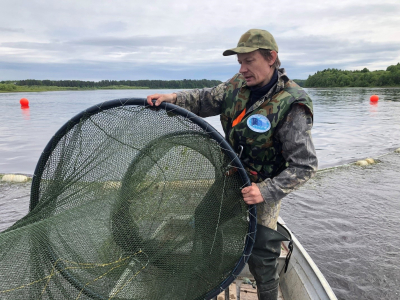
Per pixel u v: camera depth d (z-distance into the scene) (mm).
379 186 8047
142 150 2248
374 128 16875
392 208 6781
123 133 2279
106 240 2057
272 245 2412
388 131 15914
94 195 2176
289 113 2158
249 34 2148
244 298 2977
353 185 8133
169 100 2418
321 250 5301
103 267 1994
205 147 2168
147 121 2266
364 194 7516
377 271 4801
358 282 4598
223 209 2209
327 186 8070
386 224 6102
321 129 16688
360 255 5172
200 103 2619
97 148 2289
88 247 1990
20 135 14305
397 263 4969
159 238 2160
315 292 2633
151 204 2197
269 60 2186
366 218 6348
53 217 1989
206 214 2205
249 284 3211
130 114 2289
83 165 2268
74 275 1912
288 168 2156
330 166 10062
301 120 2133
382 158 10875
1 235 1741
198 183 2207
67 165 2279
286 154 2219
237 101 2430
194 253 2180
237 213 2229
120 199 2162
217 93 2566
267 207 2373
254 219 2170
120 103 2266
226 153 2115
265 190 2100
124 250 2086
